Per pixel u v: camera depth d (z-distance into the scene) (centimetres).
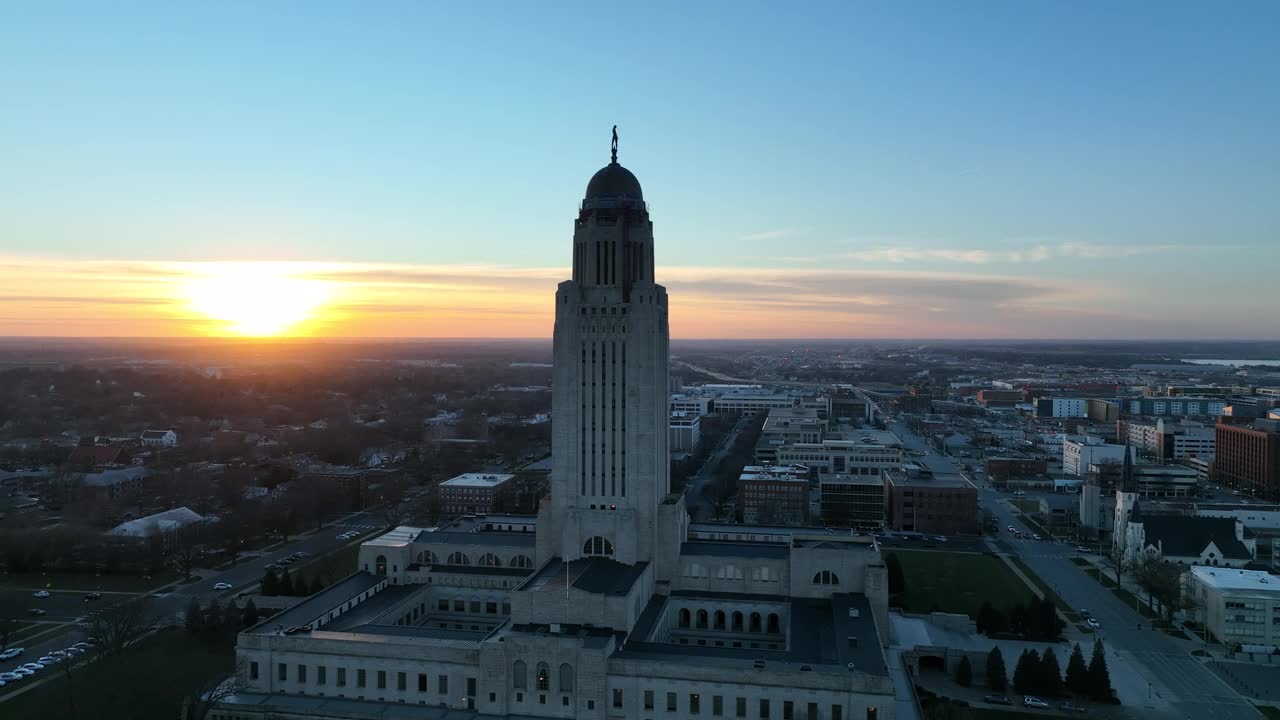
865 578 19200
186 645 19750
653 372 19412
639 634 16962
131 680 17675
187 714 15462
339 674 16325
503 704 15525
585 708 15275
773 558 19700
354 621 18162
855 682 14500
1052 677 17962
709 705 14988
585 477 19788
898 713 15900
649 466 19538
